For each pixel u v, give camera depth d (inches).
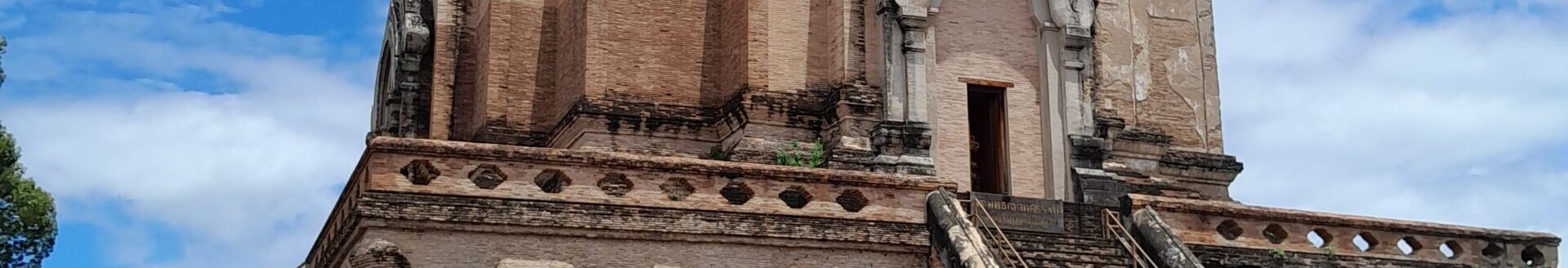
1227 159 1360.7
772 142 1235.9
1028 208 1138.7
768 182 1039.6
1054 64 1295.5
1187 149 1354.6
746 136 1236.5
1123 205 1141.1
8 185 1225.4
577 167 997.8
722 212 1017.5
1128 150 1325.0
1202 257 1120.2
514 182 981.8
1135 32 1362.0
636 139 1272.1
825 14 1283.2
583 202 988.6
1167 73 1368.1
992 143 1291.8
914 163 1216.2
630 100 1285.7
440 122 1390.3
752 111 1237.1
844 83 1236.5
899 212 1063.6
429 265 949.8
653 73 1300.4
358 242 962.1
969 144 1275.8
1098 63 1331.2
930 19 1269.7
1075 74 1293.1
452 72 1407.5
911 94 1238.9
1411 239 1189.1
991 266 983.6
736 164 1032.8
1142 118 1342.3
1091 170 1268.5
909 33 1253.7
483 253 962.1
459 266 956.0
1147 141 1332.4
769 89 1247.5
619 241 994.1
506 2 1376.7
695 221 1008.2
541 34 1386.6
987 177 1293.1
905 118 1235.2
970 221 1071.6
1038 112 1290.6
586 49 1284.4
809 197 1045.2
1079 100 1286.9
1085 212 1157.1
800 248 1031.0
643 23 1310.3
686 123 1286.9
